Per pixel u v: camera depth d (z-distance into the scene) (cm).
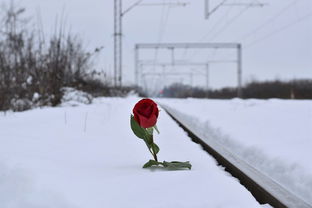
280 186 236
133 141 379
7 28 837
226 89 5794
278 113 920
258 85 5053
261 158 477
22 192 193
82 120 543
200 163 301
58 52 890
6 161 243
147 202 186
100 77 1405
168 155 323
